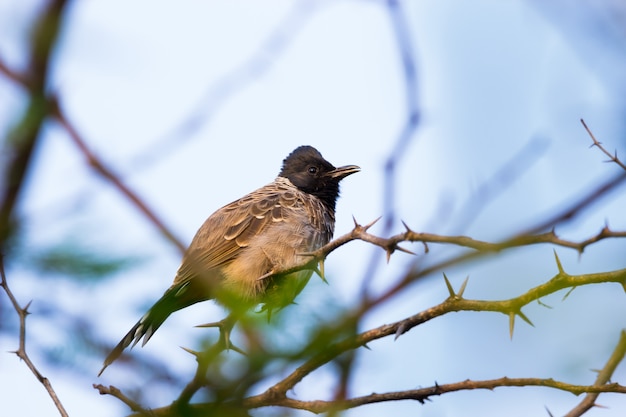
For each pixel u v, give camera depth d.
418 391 7.12
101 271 5.29
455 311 6.47
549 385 7.10
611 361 7.46
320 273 5.53
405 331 6.56
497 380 7.12
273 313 5.43
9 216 4.99
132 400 6.45
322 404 7.19
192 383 6.02
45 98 4.96
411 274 5.11
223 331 5.96
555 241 5.14
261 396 7.30
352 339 5.82
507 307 6.31
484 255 5.08
